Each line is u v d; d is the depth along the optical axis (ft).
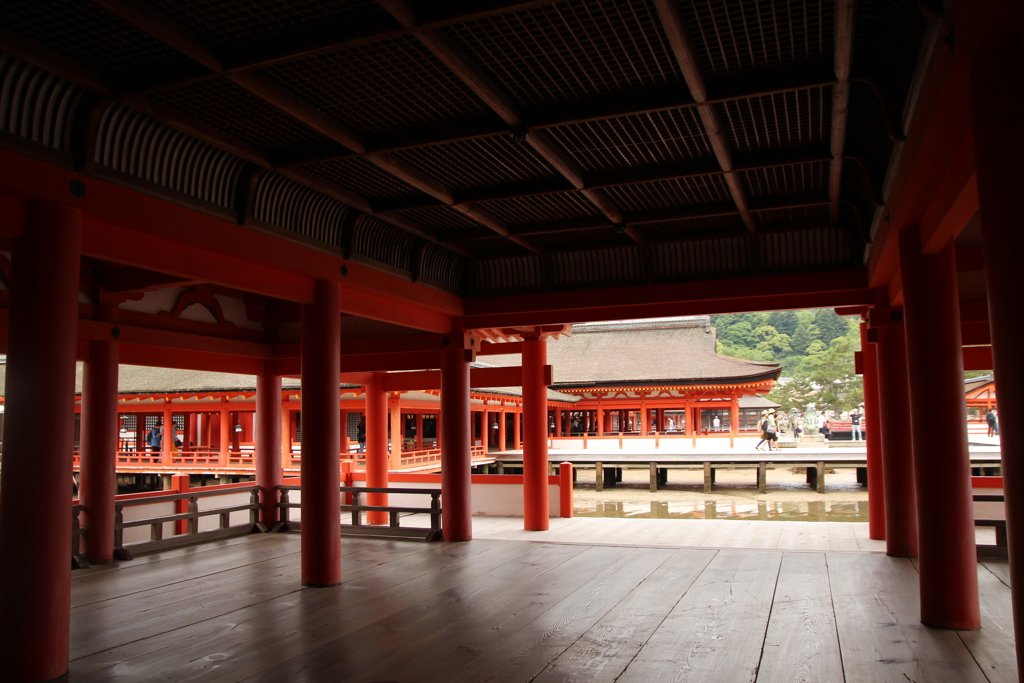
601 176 23.79
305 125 20.03
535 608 23.08
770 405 156.66
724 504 83.87
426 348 37.99
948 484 20.65
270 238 24.91
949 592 20.44
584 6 14.19
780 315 332.60
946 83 12.66
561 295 35.42
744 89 17.11
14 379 17.67
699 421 136.36
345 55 16.16
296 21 14.62
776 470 126.82
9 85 16.84
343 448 91.04
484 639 19.84
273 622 21.89
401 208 26.81
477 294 37.11
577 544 35.32
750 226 29.68
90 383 32.65
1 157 16.71
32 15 14.61
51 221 18.02
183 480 42.11
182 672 17.58
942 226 18.02
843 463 92.12
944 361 20.85
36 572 17.21
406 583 27.04
